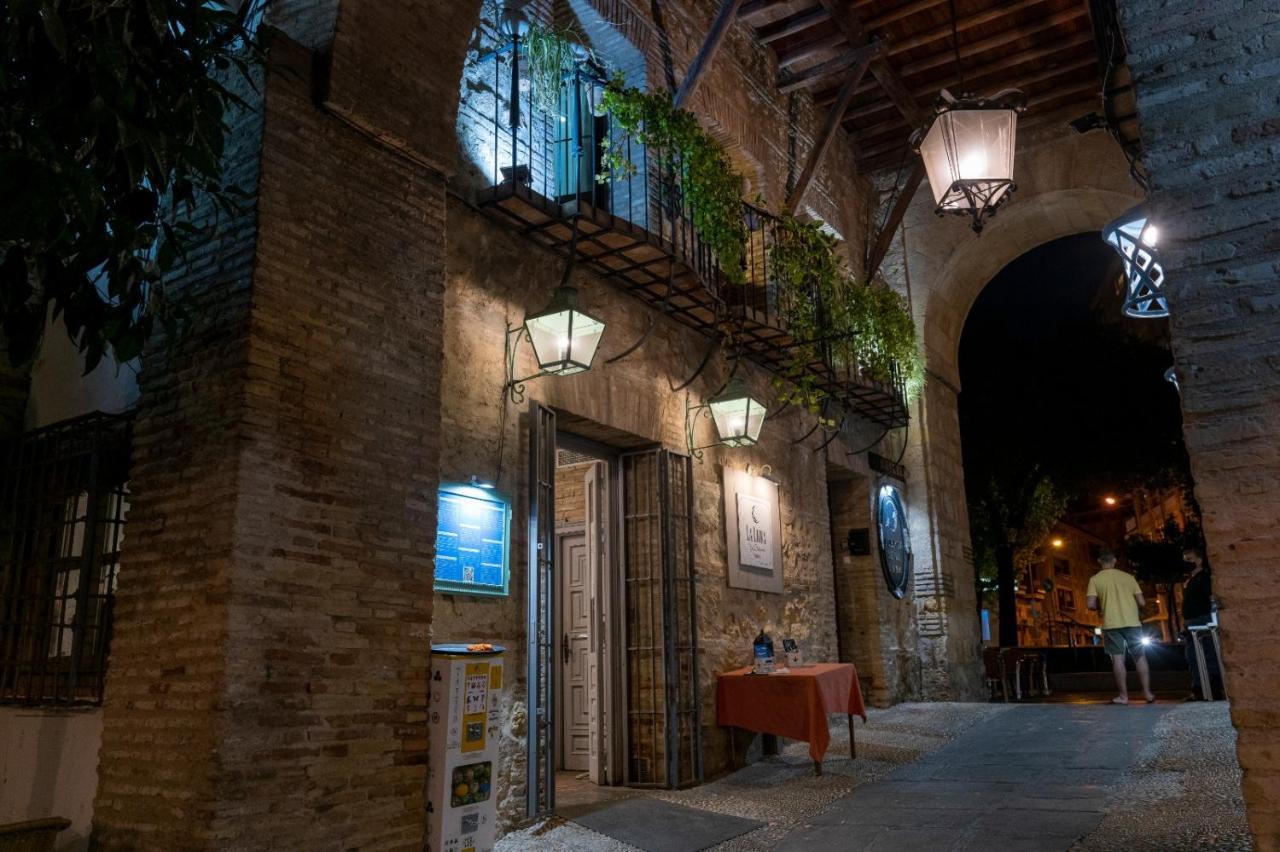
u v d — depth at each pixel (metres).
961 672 13.57
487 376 6.46
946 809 6.35
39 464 5.87
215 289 4.90
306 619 4.70
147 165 3.38
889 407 12.14
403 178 5.71
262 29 4.23
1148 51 4.07
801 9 10.67
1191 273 3.83
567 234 6.94
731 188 8.23
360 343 5.23
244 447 4.57
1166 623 35.94
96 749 4.90
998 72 12.64
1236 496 3.58
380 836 4.86
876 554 12.46
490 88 7.00
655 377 8.26
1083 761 7.48
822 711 7.82
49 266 3.44
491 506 6.28
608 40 8.58
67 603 5.79
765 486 9.73
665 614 7.79
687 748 7.74
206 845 4.16
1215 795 5.83
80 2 3.16
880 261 13.28
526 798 6.12
